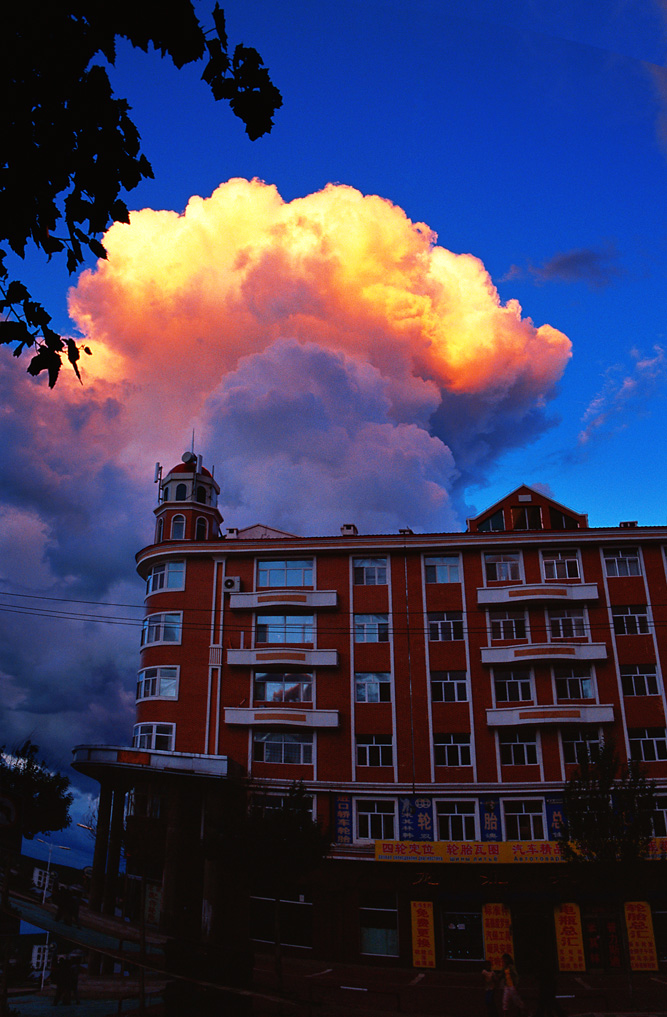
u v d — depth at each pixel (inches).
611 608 1542.8
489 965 1312.7
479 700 1504.7
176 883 1326.3
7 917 580.7
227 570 1659.7
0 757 1409.9
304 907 1392.7
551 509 1701.5
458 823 1428.4
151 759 1380.4
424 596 1592.0
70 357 191.0
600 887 1341.0
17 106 173.3
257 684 1565.0
